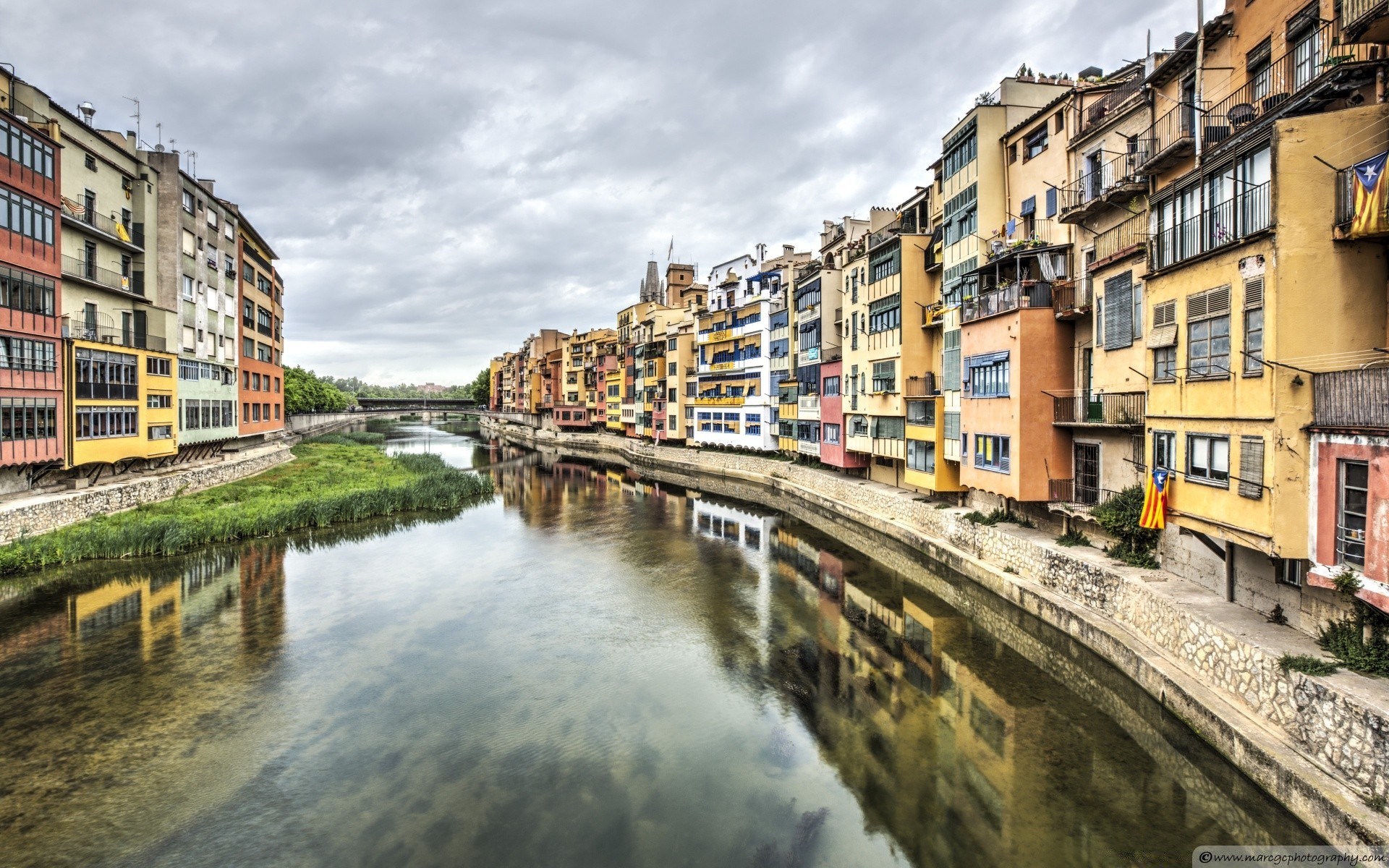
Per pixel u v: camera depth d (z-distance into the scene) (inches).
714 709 619.5
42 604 892.6
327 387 5393.7
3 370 1010.7
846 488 1464.1
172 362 1503.4
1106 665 629.9
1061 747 531.8
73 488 1223.5
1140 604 612.7
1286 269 457.1
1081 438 811.4
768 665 714.8
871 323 1373.0
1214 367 526.9
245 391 2070.6
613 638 796.0
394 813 471.2
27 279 1061.8
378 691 658.8
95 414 1225.4
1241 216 494.9
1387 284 455.8
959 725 573.9
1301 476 454.6
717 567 1104.2
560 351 4488.2
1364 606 431.2
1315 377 444.8
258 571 1070.4
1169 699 530.6
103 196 1374.3
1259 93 597.9
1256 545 479.8
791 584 999.0
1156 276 600.4
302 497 1565.0
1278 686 438.0
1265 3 593.6
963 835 436.8
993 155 987.3
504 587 997.8
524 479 2258.9
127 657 732.7
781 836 443.8
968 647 738.8
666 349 2886.3
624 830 453.1
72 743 558.3
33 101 1176.2
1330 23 512.1
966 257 1029.8
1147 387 638.5
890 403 1291.8
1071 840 425.4
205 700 635.5
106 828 452.4
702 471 2354.8
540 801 485.1
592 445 3631.9
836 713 604.7
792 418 1932.8
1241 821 438.0
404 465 2309.3
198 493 1510.8
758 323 2183.8
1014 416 839.7
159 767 525.3
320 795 491.5
